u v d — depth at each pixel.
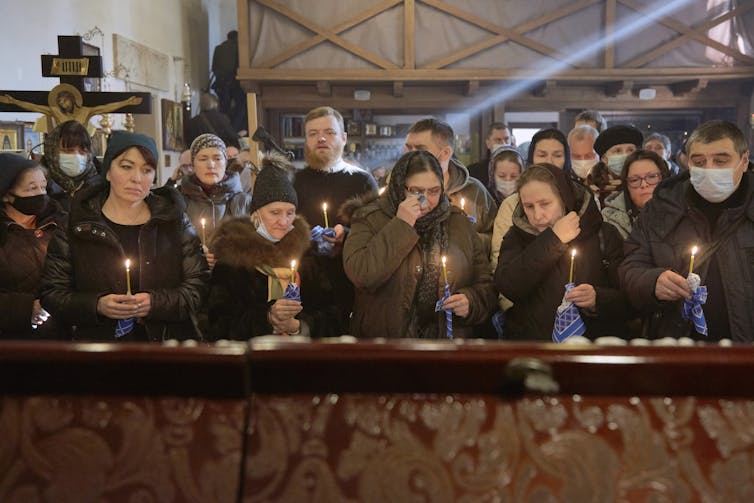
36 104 4.62
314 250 2.91
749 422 1.04
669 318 2.51
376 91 8.79
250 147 6.82
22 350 1.04
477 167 4.81
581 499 1.04
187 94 9.83
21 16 6.55
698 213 2.49
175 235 2.64
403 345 1.04
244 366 1.05
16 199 2.95
